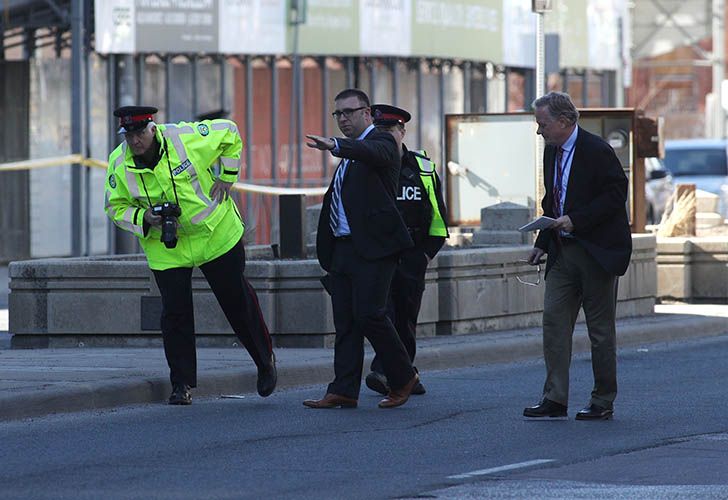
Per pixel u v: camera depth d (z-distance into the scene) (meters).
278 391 46.53
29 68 97.81
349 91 41.88
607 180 38.81
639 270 66.06
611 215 38.97
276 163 101.56
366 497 30.36
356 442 36.94
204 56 98.75
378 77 107.56
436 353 51.94
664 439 37.31
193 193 41.72
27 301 54.19
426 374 50.66
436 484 31.66
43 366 46.94
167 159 41.38
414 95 111.31
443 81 114.31
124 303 53.72
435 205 44.91
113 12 91.12
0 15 94.19
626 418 40.72
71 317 54.00
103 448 36.09
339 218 41.75
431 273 55.97
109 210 42.19
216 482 31.92
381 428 39.09
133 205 42.09
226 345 52.84
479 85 120.38
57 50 98.19
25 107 97.94
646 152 72.69
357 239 41.25
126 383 43.06
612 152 39.06
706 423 39.88
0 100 98.00
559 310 39.91
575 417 40.72
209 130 41.94
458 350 52.81
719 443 36.75
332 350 51.53
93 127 95.00
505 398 44.75
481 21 112.81
